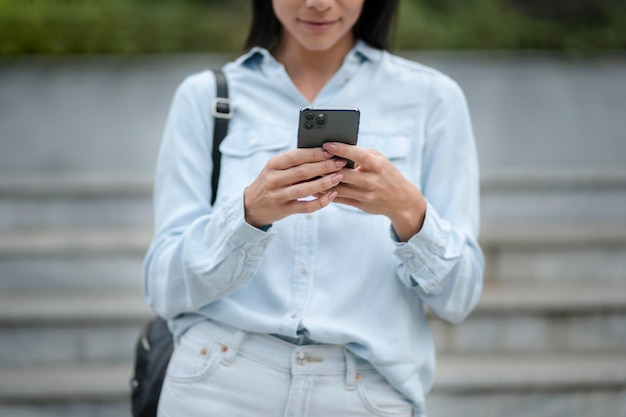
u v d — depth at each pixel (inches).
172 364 70.6
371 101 71.2
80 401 136.4
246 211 61.8
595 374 134.2
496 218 180.9
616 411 135.5
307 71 73.7
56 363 148.3
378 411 66.5
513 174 180.2
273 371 66.0
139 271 161.0
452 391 134.1
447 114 70.6
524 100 233.5
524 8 302.5
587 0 298.7
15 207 179.5
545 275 160.4
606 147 217.9
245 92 72.3
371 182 60.1
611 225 174.7
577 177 179.9
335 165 59.2
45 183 179.0
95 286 161.0
